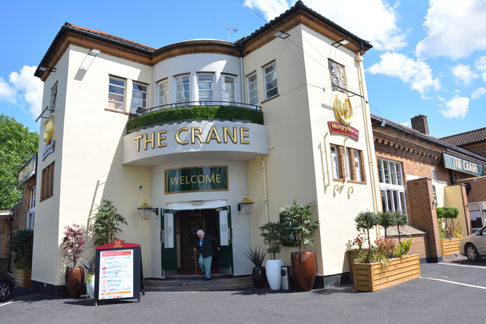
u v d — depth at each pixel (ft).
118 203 42.60
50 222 40.96
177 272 44.57
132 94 46.21
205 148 39.22
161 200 43.47
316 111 39.24
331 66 43.32
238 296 32.89
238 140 40.19
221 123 40.11
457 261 48.75
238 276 40.98
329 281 35.70
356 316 23.54
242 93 46.21
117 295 31.99
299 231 34.53
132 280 32.55
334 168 40.40
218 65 45.47
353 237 39.83
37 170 49.78
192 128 39.65
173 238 43.04
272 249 36.14
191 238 46.85
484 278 34.19
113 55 45.24
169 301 31.91
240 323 23.41
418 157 62.39
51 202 41.37
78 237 38.17
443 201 64.59
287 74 41.19
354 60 47.65
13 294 42.80
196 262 45.14
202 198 41.78
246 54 46.96
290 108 40.29
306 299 29.99
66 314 28.58
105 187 41.98
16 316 28.81
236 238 41.83
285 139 40.45
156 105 46.80
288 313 25.43
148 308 29.45
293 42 40.91
